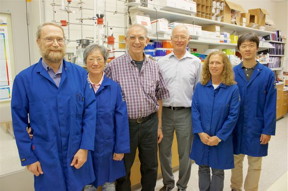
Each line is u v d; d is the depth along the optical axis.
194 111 1.88
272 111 1.84
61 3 2.30
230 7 3.88
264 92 1.86
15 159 1.99
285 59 6.03
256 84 1.86
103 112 1.57
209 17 3.58
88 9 2.59
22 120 1.32
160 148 2.27
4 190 1.78
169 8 2.86
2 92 2.12
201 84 1.88
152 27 2.65
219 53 1.79
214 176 1.84
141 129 1.82
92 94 1.48
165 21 2.71
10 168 1.86
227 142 1.76
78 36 2.53
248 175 2.03
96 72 1.56
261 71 1.88
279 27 6.22
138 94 1.76
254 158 1.97
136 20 2.48
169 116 2.16
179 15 3.00
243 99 1.90
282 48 5.89
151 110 1.84
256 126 1.88
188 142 2.16
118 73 1.78
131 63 1.79
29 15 2.17
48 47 1.28
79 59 2.05
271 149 3.61
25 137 1.30
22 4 2.13
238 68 1.97
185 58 2.13
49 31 1.28
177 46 2.07
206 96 1.82
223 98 1.75
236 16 4.17
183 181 2.25
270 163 3.09
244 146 1.93
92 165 1.52
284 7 6.09
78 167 1.37
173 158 2.76
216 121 1.75
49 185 1.31
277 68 5.75
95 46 1.58
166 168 2.29
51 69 1.36
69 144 1.34
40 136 1.31
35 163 1.30
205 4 3.50
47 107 1.30
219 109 1.74
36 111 1.30
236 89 1.75
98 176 1.59
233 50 4.09
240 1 4.94
